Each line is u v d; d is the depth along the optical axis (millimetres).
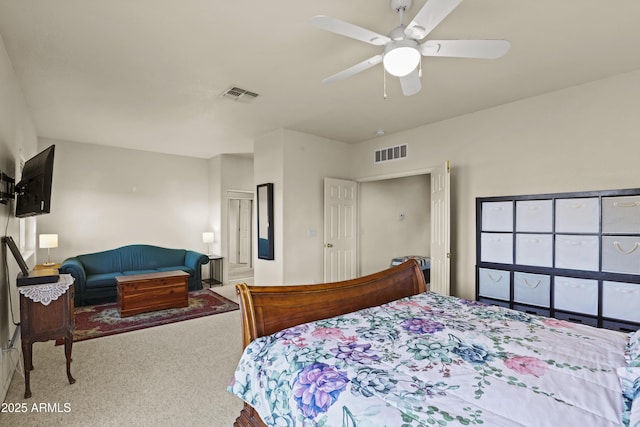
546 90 3240
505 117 3613
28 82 3039
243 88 3182
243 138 5113
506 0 1911
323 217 5035
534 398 1051
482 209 3549
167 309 4570
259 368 1457
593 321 2783
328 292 2057
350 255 5336
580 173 3096
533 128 3402
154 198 6219
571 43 2381
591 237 2816
